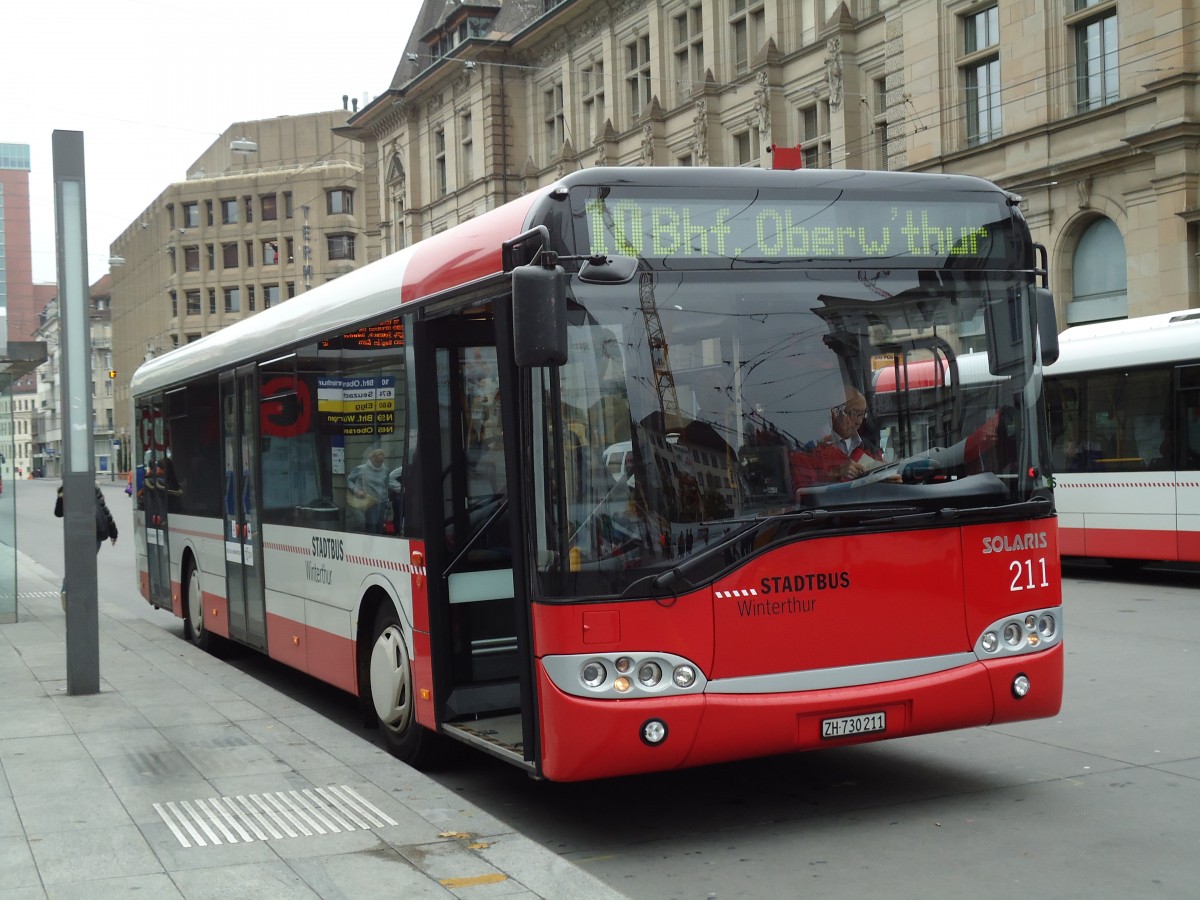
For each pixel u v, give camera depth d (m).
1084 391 17.27
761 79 34.84
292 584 9.57
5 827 6.04
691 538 5.77
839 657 5.95
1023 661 6.30
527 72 47.44
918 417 6.20
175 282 90.38
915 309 6.28
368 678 8.29
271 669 12.05
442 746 7.57
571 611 5.67
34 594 19.23
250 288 88.75
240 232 88.81
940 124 29.67
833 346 6.10
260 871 5.33
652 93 39.78
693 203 6.00
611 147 41.88
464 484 7.16
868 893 5.26
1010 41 27.84
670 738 5.67
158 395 14.07
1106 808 6.39
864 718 5.97
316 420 8.98
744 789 7.00
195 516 12.46
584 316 5.78
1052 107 26.91
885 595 6.04
